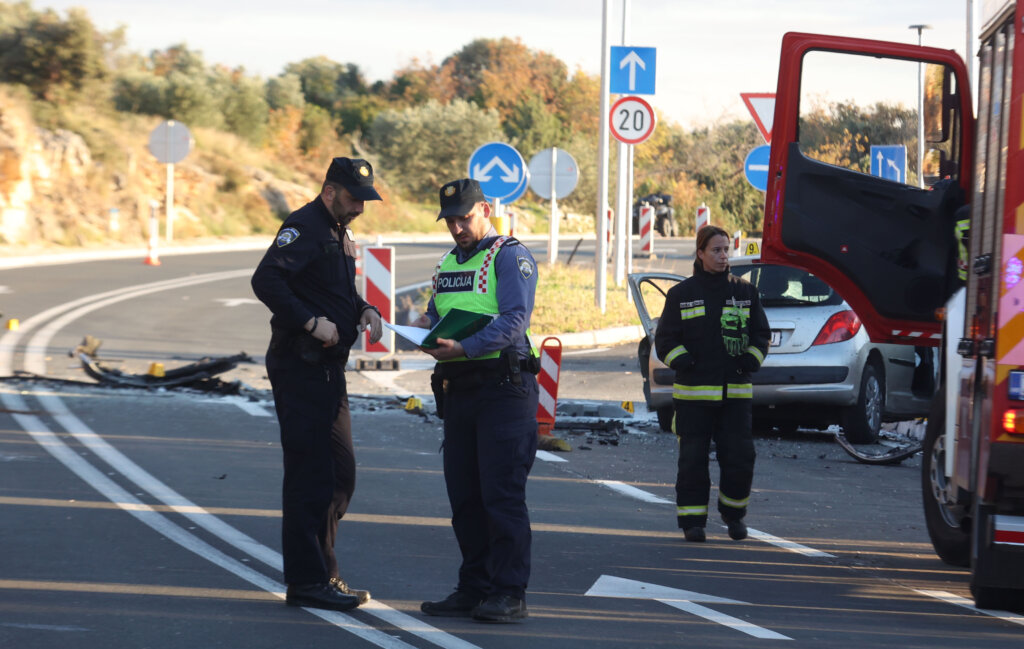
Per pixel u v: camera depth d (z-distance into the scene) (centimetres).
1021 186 1109
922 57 1680
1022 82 1115
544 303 4319
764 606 1209
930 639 1089
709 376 1520
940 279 1692
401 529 1505
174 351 3288
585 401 2675
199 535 1427
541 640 1066
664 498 1794
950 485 1396
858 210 1675
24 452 1903
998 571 1140
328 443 1159
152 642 1025
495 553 1131
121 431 2123
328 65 16138
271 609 1142
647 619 1145
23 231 6506
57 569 1257
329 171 1172
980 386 1185
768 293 2347
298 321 1131
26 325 3656
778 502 1795
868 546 1523
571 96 17125
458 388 1144
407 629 1093
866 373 2297
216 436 2108
